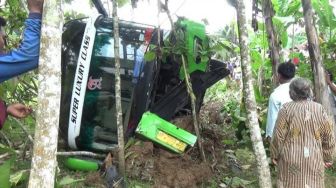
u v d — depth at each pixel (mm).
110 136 5852
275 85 7172
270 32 7223
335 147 4387
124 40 5773
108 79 5789
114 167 5191
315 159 4199
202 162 5746
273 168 6148
